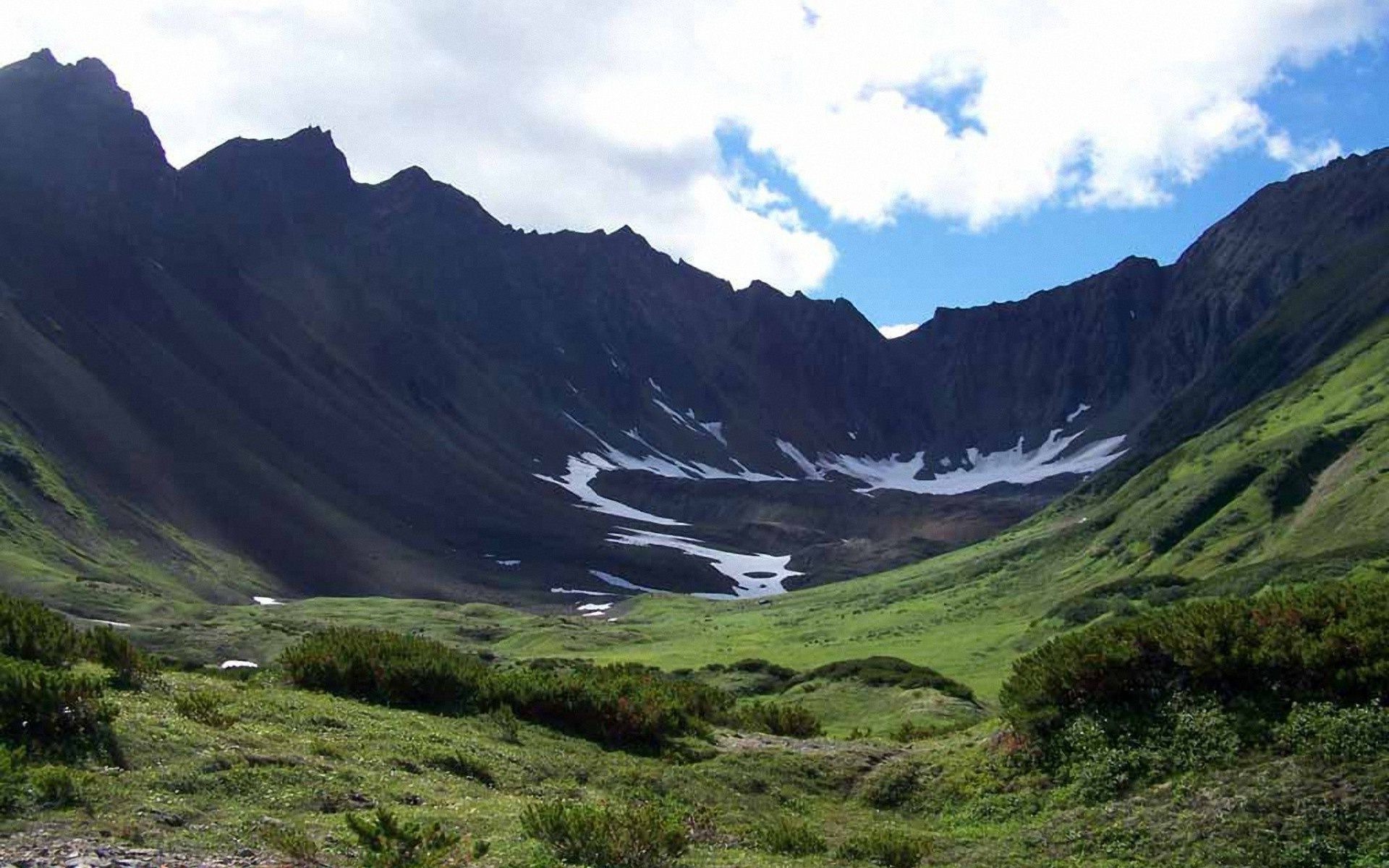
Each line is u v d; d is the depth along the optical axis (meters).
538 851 17.09
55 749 18.45
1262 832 19.53
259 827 17.00
